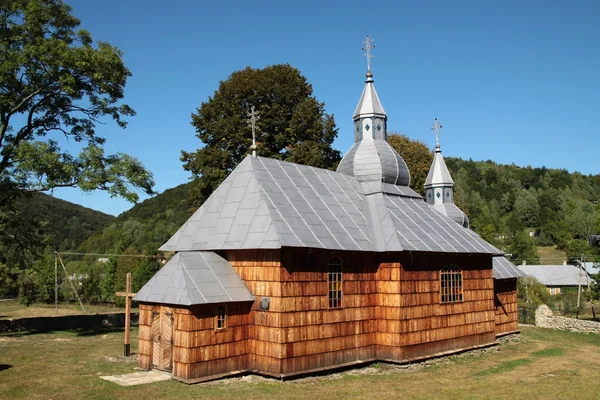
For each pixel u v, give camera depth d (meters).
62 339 29.88
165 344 20.61
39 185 30.95
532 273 87.25
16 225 32.19
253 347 20.86
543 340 34.75
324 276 22.03
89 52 30.70
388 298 24.03
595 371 23.81
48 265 66.19
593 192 173.50
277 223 20.95
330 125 47.44
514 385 20.56
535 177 175.62
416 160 60.06
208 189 45.31
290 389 18.84
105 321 37.47
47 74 30.75
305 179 25.44
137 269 62.84
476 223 107.88
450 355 26.27
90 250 110.31
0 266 46.91
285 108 46.88
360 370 22.95
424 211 28.98
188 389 18.14
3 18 30.30
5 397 16.70
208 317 19.70
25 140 30.16
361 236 24.05
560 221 125.31
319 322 21.56
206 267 21.11
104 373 20.45
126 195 30.69
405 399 18.06
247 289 21.23
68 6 32.19
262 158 24.75
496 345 29.83
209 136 46.34
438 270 26.19
